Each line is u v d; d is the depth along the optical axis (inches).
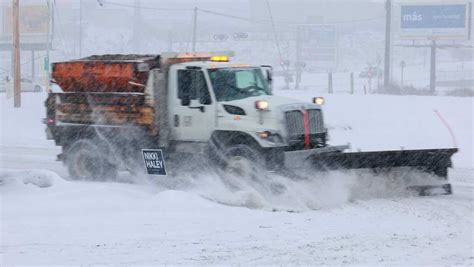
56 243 1116.5
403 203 1562.5
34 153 2490.2
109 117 1828.2
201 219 1325.0
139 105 1771.7
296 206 1520.7
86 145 1868.8
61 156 1919.3
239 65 1749.5
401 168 1673.2
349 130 2933.1
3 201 1478.8
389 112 3316.9
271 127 1596.9
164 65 1764.3
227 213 1390.3
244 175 1616.6
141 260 1014.4
